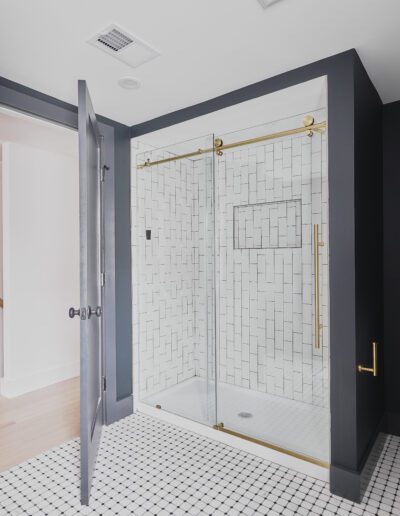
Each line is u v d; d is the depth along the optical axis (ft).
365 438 6.48
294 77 6.54
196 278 8.51
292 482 6.42
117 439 8.02
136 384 9.51
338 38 5.61
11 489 6.27
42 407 9.84
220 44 5.73
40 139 11.23
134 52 5.94
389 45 5.82
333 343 6.09
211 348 8.15
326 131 6.45
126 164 9.25
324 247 7.02
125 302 9.20
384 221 8.21
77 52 5.91
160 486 6.31
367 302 6.70
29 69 6.46
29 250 11.12
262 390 8.00
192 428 8.39
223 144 8.18
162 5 4.79
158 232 9.14
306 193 7.27
